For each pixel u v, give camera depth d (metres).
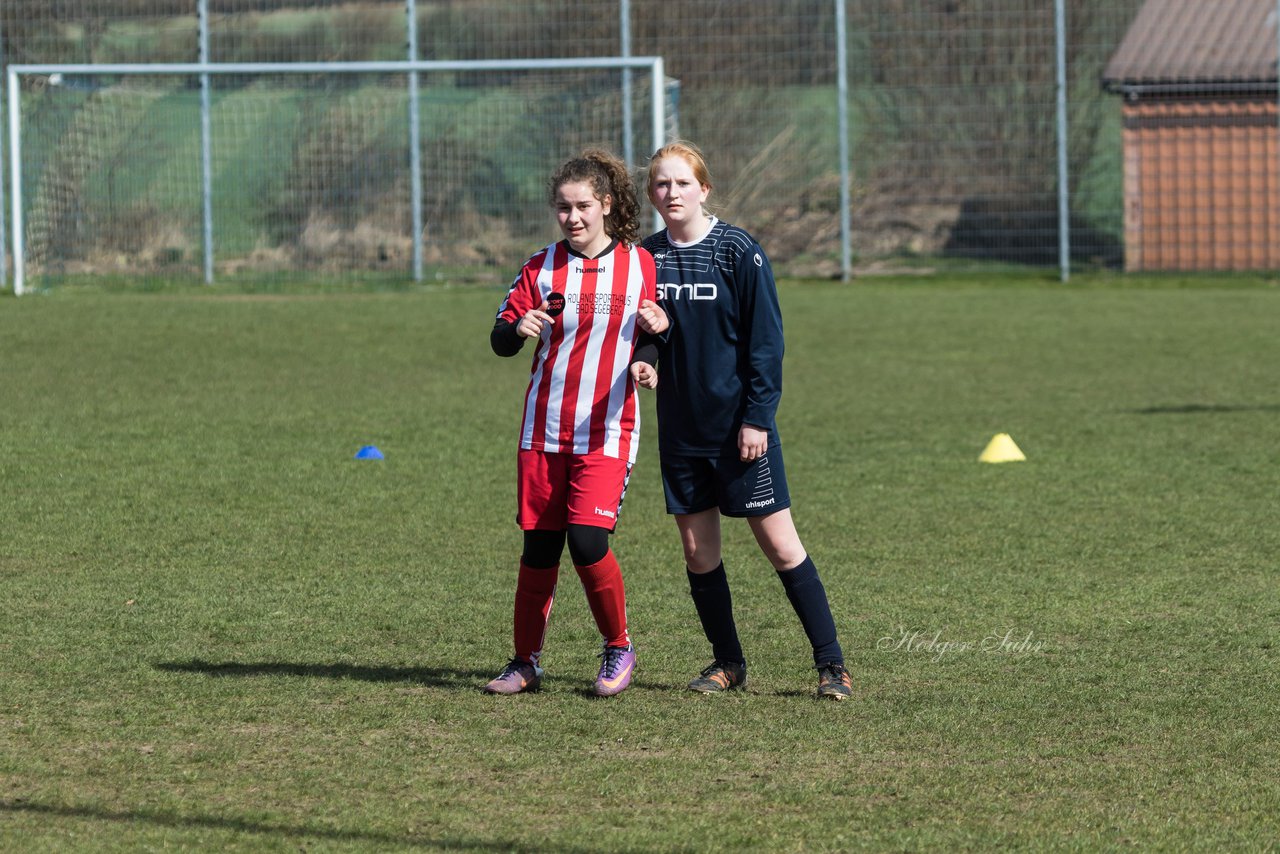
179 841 12.07
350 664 17.48
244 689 16.36
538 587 16.30
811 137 78.56
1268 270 76.88
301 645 18.27
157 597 20.56
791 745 14.64
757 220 78.88
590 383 15.99
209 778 13.55
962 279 76.56
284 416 37.50
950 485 29.31
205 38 76.38
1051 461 31.86
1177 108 76.62
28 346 49.22
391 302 63.72
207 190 71.88
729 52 78.25
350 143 72.88
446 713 15.60
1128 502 27.52
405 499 27.70
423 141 73.25
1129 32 77.94
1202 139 76.75
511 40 78.00
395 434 35.06
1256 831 12.46
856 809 12.91
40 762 13.93
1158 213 77.44
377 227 73.06
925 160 78.19
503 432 35.53
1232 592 21.05
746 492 16.14
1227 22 78.00
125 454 31.89
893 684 16.84
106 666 17.20
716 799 13.13
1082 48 77.56
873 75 78.06
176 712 15.51
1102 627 19.27
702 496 16.31
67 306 59.94
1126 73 76.44
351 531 25.02
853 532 25.17
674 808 12.91
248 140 72.81
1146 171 77.19
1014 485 29.25
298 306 61.69
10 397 39.69
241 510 26.58
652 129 66.00
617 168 16.05
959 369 47.28
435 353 49.91
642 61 65.56
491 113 73.56
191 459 31.45
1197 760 14.23
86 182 70.12
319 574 22.02
